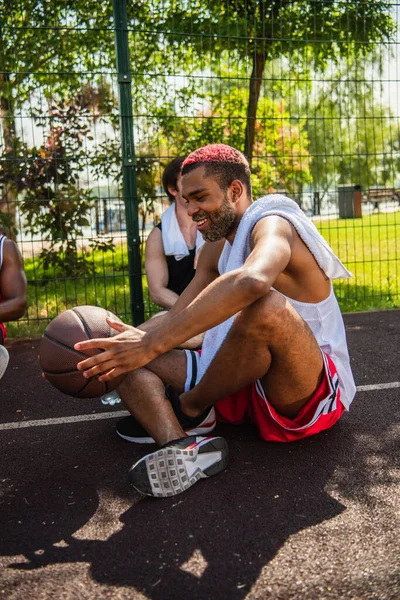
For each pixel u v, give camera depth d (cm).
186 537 185
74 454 256
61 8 549
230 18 620
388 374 357
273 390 229
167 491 209
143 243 484
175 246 347
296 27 635
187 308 188
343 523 191
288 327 206
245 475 226
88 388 217
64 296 586
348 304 576
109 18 576
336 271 226
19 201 510
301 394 229
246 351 210
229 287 183
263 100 692
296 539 183
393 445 251
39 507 209
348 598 155
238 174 215
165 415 229
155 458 207
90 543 184
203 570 169
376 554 173
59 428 290
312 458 240
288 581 162
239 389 229
